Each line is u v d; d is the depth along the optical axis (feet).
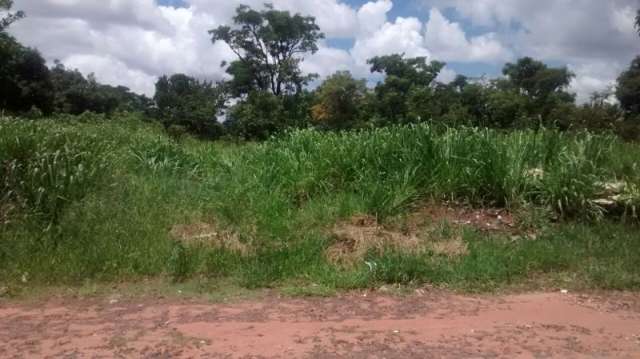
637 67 117.08
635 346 15.30
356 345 14.85
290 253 21.44
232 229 23.81
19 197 23.07
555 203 26.68
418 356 14.28
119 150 32.53
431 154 29.04
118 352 14.26
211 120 176.14
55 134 26.66
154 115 181.06
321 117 163.02
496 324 16.62
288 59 194.49
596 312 17.85
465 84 157.17
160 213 24.72
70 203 23.45
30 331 15.64
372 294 19.10
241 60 194.49
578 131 32.50
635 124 62.59
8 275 19.62
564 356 14.55
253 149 35.58
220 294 18.85
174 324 16.17
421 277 20.27
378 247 22.39
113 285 19.51
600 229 25.36
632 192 26.89
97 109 176.14
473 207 27.68
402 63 159.74
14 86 143.64
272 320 16.57
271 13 188.44
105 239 21.72
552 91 159.84
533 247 22.85
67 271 19.85
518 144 29.96
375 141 30.60
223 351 14.37
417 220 25.95
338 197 27.20
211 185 29.14
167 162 33.86
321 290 19.13
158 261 20.80
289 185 28.63
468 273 20.56
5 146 24.32
